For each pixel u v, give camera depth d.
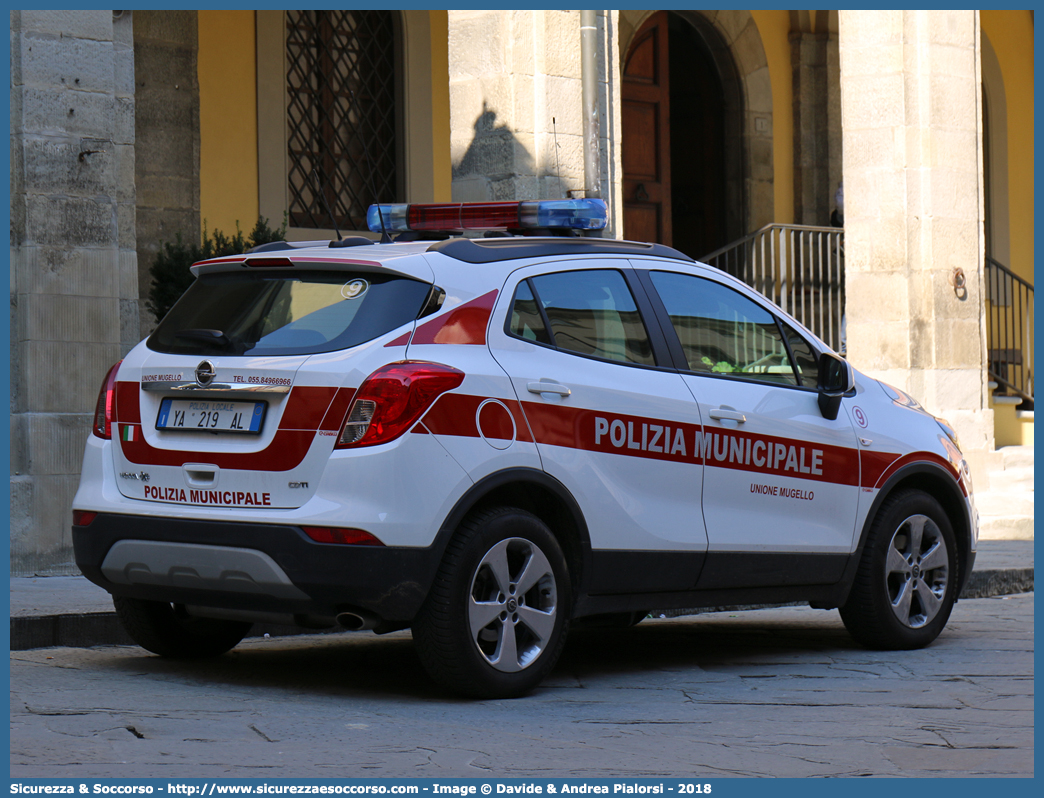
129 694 7.84
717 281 9.60
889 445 10.26
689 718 7.46
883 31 18.62
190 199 17.80
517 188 14.98
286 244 8.68
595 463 8.34
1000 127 27.98
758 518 9.28
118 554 8.11
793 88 24.84
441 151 20.92
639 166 23.11
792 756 6.56
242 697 7.84
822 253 21.91
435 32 20.88
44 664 8.91
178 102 17.72
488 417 7.81
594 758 6.45
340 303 7.90
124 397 8.30
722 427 9.09
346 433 7.48
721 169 24.48
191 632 9.19
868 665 9.45
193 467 7.86
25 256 12.75
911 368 18.55
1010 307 26.50
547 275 8.51
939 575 10.59
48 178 12.88
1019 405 22.33
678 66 24.81
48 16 12.90
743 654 10.00
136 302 13.86
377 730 6.96
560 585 8.16
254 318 8.08
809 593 9.75
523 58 15.05
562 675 8.95
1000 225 27.95
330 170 19.94
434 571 7.54
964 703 7.99
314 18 19.75
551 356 8.29
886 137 18.64
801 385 9.89
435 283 7.94
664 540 8.67
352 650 9.91
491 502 8.05
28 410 12.77
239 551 7.57
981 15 27.62
